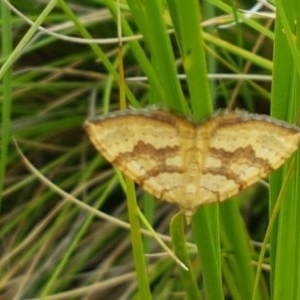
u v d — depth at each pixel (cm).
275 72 18
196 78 16
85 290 28
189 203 14
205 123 14
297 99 17
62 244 31
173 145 14
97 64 34
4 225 34
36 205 32
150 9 16
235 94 30
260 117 14
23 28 33
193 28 16
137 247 18
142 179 14
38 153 35
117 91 34
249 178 14
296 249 18
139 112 14
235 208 19
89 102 34
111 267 31
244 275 20
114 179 27
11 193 34
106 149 14
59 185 33
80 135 35
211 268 18
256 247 31
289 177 17
